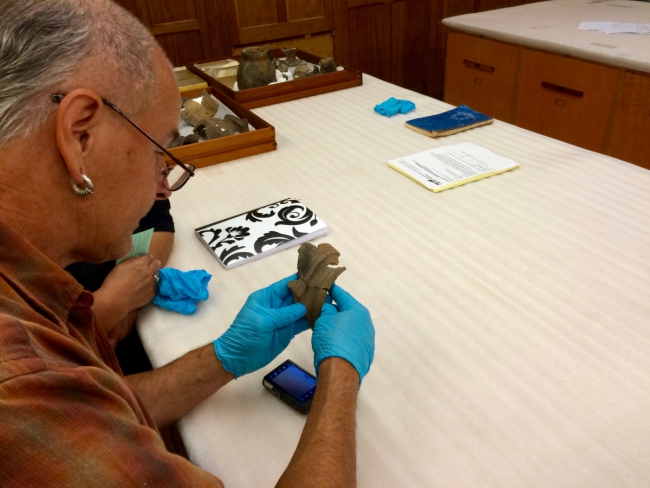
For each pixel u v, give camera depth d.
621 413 0.75
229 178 1.56
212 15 3.21
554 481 0.66
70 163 0.53
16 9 0.48
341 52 3.70
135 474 0.41
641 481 0.65
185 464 0.47
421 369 0.84
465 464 0.69
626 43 2.29
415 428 0.74
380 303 1.00
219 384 0.81
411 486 0.66
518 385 0.80
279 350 0.84
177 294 1.03
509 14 3.04
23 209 0.53
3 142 0.49
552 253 1.12
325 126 1.91
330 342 0.74
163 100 0.63
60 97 0.50
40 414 0.38
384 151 1.68
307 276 0.86
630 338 0.88
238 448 0.74
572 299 0.98
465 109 1.94
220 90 2.18
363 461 0.70
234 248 1.18
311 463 0.59
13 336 0.40
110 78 0.54
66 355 0.46
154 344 0.95
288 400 0.79
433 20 3.91
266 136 1.68
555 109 2.48
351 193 1.43
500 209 1.31
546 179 1.45
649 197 1.33
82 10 0.52
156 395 0.79
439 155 1.60
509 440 0.72
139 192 0.64
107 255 0.68
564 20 2.81
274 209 1.33
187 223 1.33
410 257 1.13
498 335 0.90
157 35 3.12
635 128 2.16
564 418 0.74
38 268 0.50
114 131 0.57
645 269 1.06
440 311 0.97
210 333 0.97
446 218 1.28
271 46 3.45
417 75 4.10
